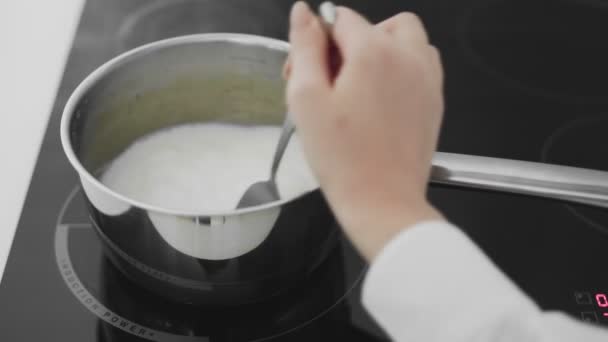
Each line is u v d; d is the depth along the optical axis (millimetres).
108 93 668
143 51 670
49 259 641
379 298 457
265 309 614
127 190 712
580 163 734
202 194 717
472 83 817
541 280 640
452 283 443
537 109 792
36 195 686
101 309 610
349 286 634
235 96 748
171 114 750
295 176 706
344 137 483
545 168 574
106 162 720
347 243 667
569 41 892
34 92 776
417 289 446
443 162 577
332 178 488
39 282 625
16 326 596
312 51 509
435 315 442
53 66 806
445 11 924
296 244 566
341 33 516
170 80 713
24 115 753
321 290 629
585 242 670
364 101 489
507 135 759
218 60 709
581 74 840
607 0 972
